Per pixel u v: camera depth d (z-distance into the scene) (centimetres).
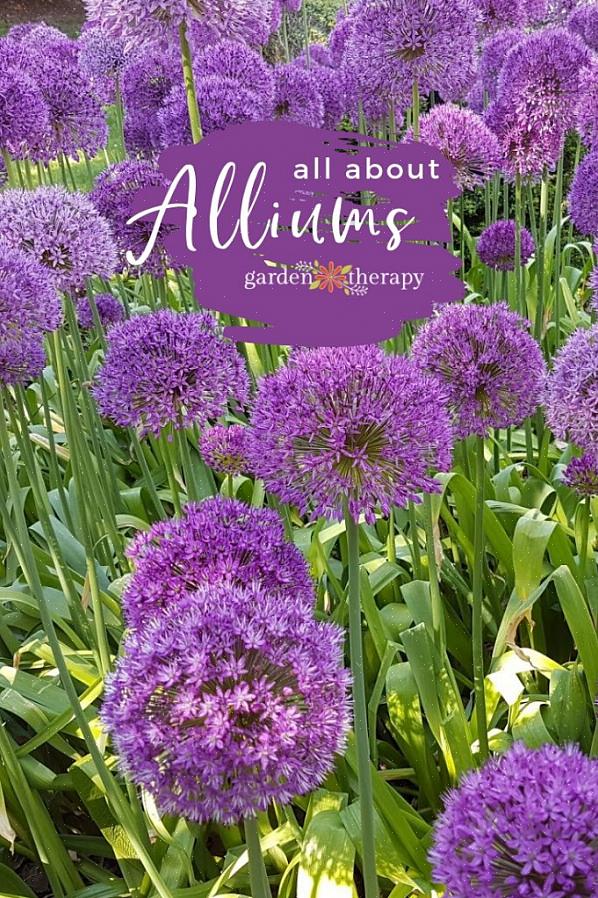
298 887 262
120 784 307
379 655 341
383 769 341
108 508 408
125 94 658
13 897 276
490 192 887
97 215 365
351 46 464
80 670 340
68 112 521
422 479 218
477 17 430
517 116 504
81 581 416
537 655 333
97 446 425
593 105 492
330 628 201
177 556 227
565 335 686
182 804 173
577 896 156
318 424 213
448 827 171
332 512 218
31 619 400
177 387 299
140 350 298
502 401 294
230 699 169
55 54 704
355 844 271
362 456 210
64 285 342
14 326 265
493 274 698
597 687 314
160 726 172
